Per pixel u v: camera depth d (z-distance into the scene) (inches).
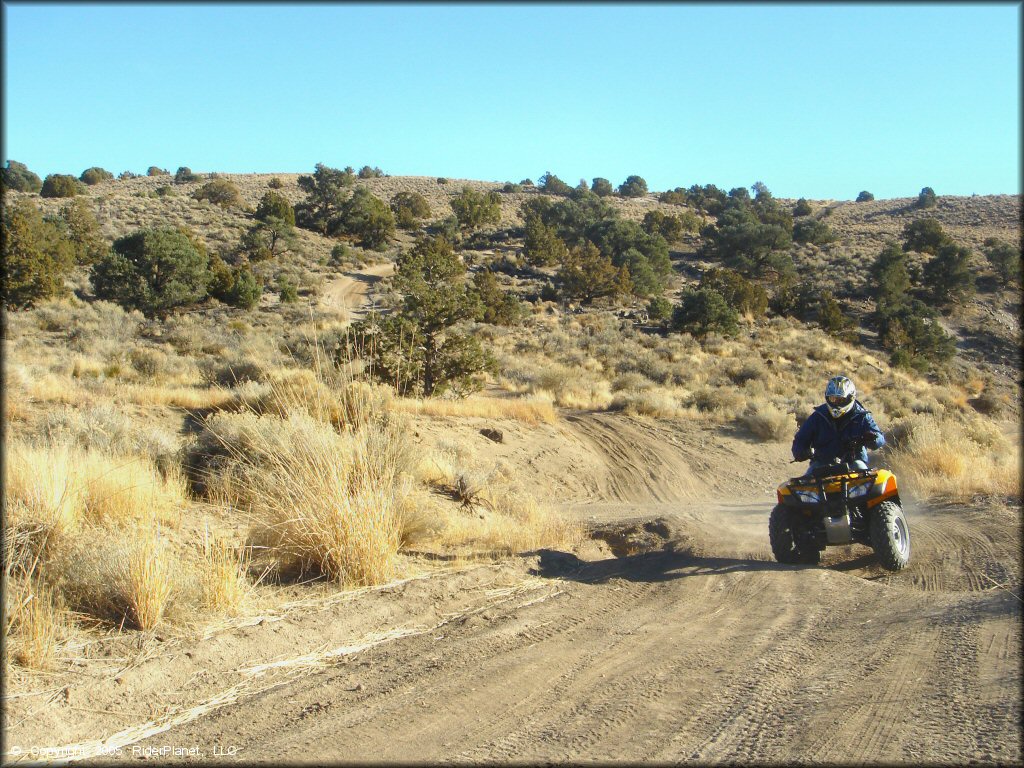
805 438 318.7
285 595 260.8
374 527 286.0
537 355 1753.2
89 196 4052.7
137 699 185.3
